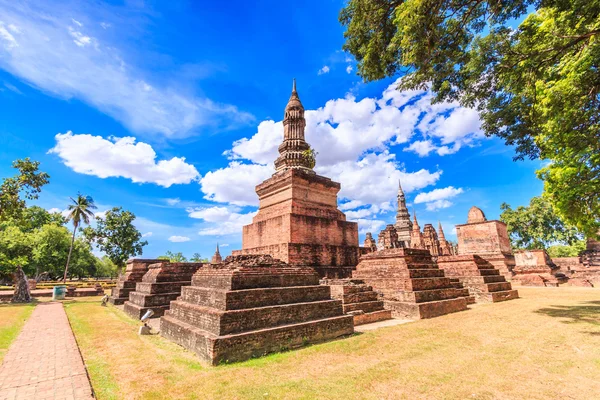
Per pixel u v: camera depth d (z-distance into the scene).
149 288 18.78
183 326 10.80
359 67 15.30
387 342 10.64
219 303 9.82
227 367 8.33
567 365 7.99
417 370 7.90
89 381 7.64
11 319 17.73
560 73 10.75
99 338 12.27
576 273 37.50
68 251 59.56
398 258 17.83
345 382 7.19
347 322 11.90
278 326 10.10
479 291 22.02
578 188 11.68
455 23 11.78
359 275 19.66
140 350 10.31
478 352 9.31
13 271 30.59
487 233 45.03
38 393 6.93
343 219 26.88
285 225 22.70
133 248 54.97
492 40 11.66
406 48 12.04
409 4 10.78
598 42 9.45
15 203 30.05
